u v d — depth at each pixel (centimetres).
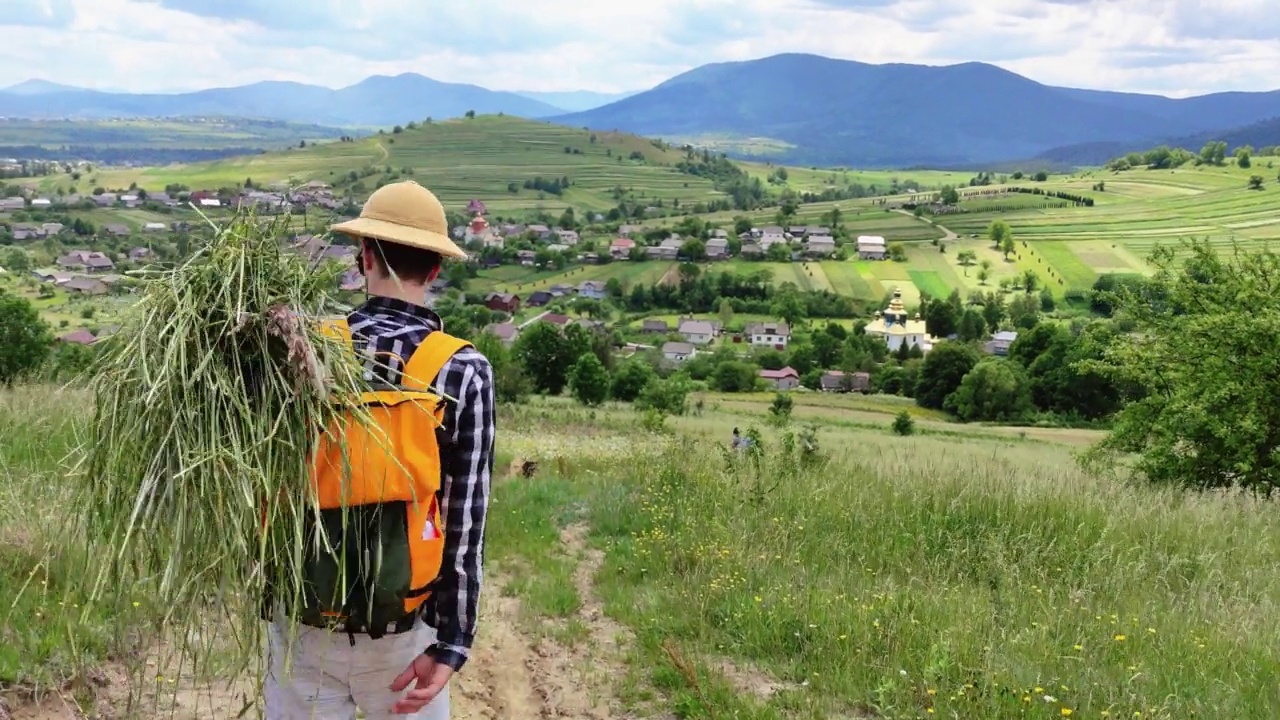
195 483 209
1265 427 1259
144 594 229
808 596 527
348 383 213
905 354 10962
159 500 213
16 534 421
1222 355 1302
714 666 453
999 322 12625
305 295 223
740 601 529
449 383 224
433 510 221
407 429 215
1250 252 1368
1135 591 582
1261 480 1274
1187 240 1420
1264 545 713
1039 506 754
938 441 4025
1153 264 1459
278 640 230
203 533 210
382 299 235
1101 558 630
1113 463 1442
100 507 225
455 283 14600
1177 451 1373
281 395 212
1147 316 1450
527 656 478
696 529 690
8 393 896
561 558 675
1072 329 11250
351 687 229
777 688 431
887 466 976
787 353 11019
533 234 19675
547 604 553
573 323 6284
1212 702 407
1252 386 1263
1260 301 1309
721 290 14838
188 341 214
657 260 17162
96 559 235
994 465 1029
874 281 15412
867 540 679
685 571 604
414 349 227
